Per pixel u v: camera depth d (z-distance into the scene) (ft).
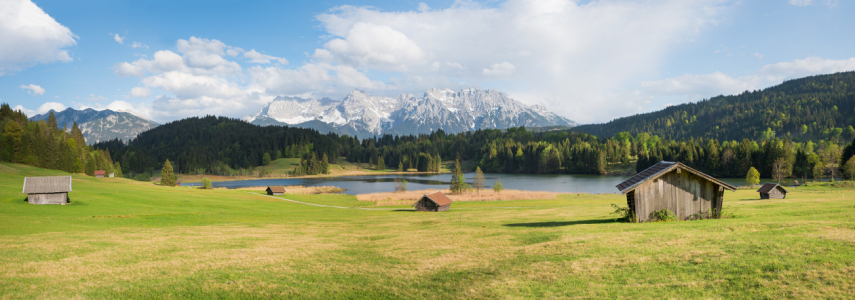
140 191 247.50
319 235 102.01
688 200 81.30
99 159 526.98
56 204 162.40
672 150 632.38
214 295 45.78
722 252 44.91
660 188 80.64
